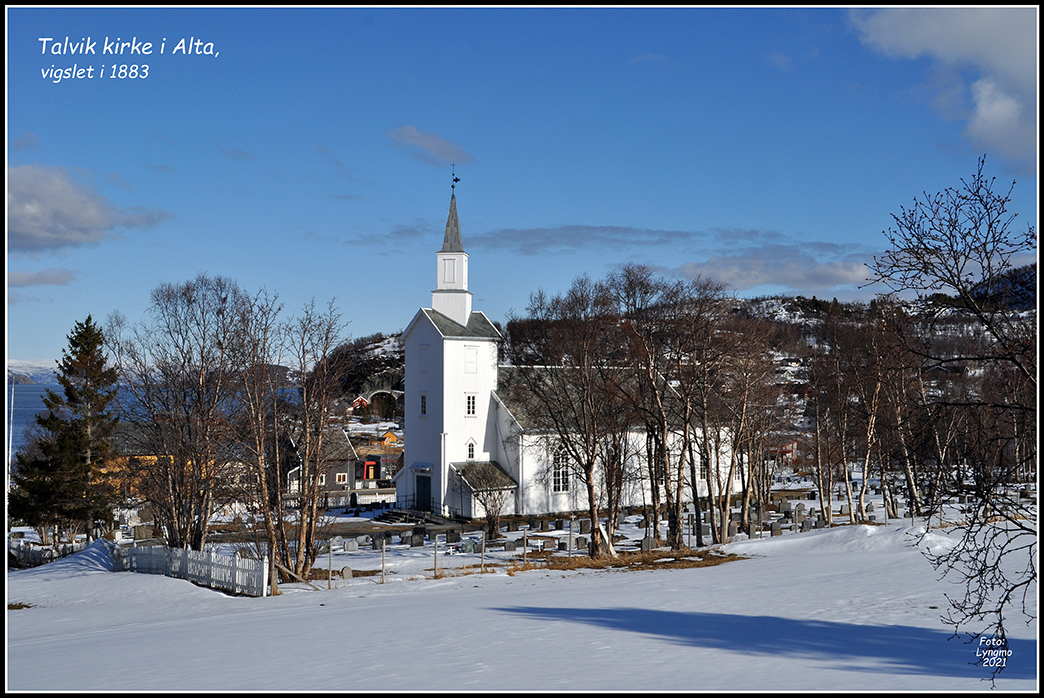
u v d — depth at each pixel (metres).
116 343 44.66
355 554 49.66
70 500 56.75
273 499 41.09
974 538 16.91
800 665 15.89
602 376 49.75
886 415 47.03
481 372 71.38
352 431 133.50
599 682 14.10
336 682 14.64
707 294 48.50
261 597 34.09
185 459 43.06
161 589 35.72
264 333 38.59
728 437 67.88
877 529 44.12
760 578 33.16
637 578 35.97
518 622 22.61
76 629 26.98
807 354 69.12
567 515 69.00
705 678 14.48
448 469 69.25
